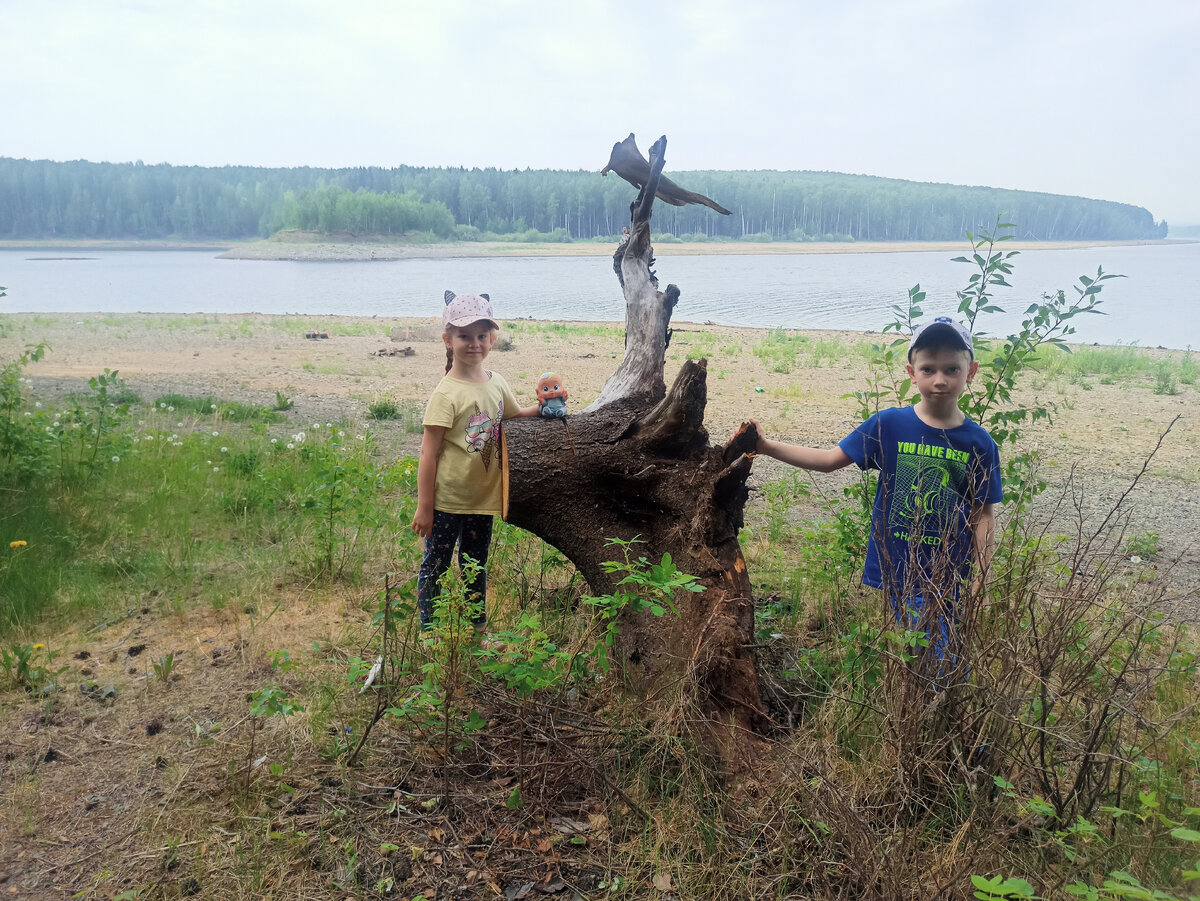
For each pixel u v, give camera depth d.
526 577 4.75
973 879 1.92
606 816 2.74
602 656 3.03
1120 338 27.00
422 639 3.17
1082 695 2.54
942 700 2.55
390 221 155.62
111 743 3.19
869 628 3.28
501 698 3.09
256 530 5.70
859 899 2.28
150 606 4.49
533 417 3.99
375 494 5.41
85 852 2.60
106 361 17.34
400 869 2.53
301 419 11.01
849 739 2.96
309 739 3.17
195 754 3.11
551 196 192.00
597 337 23.95
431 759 3.03
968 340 3.12
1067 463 9.18
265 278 66.75
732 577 3.48
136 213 187.62
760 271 72.56
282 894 2.42
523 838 2.65
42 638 4.08
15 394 7.11
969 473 3.09
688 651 3.21
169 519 5.70
